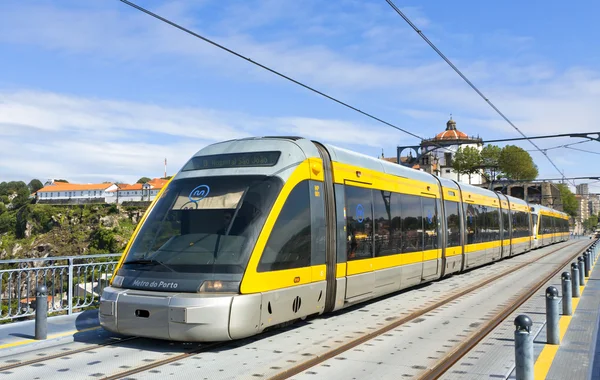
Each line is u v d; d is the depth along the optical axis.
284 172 8.90
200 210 8.52
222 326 7.30
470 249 19.73
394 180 13.44
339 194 10.39
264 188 8.57
